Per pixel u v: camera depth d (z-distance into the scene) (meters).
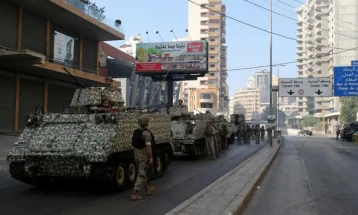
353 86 33.12
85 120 9.45
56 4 27.53
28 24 28.59
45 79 30.64
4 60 24.22
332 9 108.50
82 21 31.84
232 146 30.33
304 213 7.62
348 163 18.53
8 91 26.80
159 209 7.44
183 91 129.75
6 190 9.52
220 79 131.75
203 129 19.58
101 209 7.41
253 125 45.56
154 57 43.78
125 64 48.16
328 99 122.62
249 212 7.63
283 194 9.66
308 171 14.80
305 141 46.41
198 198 7.98
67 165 8.88
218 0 123.75
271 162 17.70
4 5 26.16
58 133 9.27
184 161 17.47
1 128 25.94
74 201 8.18
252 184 10.01
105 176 8.69
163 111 19.66
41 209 7.39
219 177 12.04
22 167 9.18
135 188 8.33
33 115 9.79
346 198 9.21
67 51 33.38
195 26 124.56
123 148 9.31
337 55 105.88
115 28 37.09
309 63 138.88
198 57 42.75
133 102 56.38
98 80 34.50
